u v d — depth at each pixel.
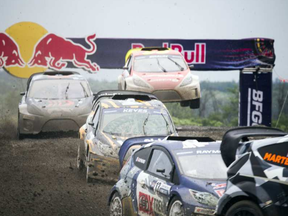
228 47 59.91
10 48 62.78
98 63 61.81
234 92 196.75
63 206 22.86
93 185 26.94
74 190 25.81
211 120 189.50
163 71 49.34
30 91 43.75
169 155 18.42
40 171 30.86
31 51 62.88
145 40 60.75
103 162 26.69
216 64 59.97
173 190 17.03
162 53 51.34
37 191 25.77
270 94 59.59
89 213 21.77
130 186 19.31
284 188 14.12
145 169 19.09
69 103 42.12
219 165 17.98
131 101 30.73
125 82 48.00
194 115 192.25
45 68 62.72
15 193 25.44
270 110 59.59
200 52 60.09
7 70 62.78
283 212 14.02
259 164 14.94
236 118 189.62
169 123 29.19
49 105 41.75
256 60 59.62
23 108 41.88
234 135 16.03
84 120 41.59
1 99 121.81
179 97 47.19
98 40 61.78
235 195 14.87
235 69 59.78
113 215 20.03
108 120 28.72
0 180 28.41
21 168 31.72
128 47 61.34
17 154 36.25
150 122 28.91
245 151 15.53
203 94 197.75
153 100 32.06
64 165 32.84
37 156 35.62
